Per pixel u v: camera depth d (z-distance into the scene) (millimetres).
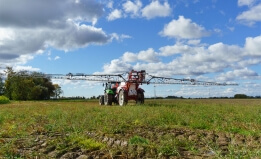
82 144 7117
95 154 6324
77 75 25094
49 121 11492
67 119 11727
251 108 16203
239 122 10727
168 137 7762
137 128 9664
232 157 5516
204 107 17547
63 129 9484
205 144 7219
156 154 6273
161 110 14695
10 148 6754
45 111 16406
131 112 13383
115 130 9000
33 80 61719
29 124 10664
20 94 57438
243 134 8586
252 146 6703
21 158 6055
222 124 10227
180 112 13562
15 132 8977
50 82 65438
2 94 60781
